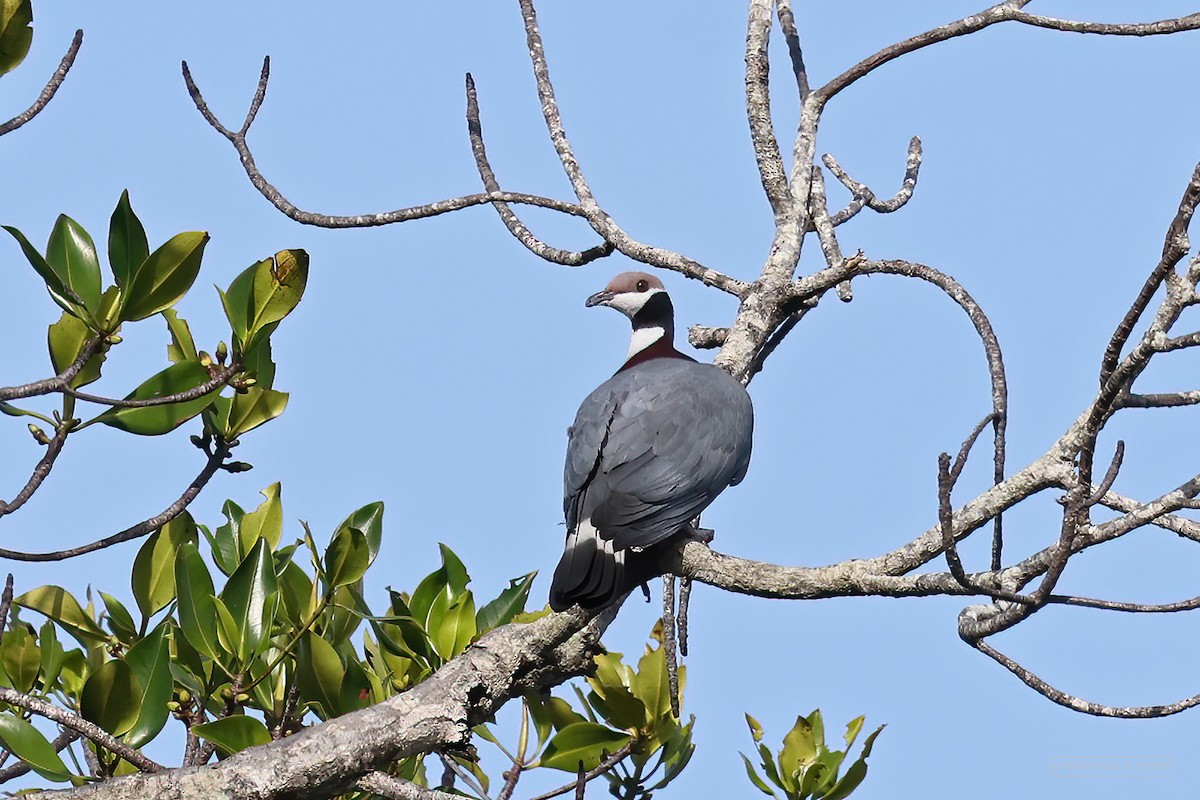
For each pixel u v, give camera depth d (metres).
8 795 8.04
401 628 10.40
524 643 9.60
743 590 9.34
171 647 10.59
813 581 9.09
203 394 9.52
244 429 10.72
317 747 8.55
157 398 9.24
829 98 13.78
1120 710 8.60
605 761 10.30
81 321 10.04
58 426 9.88
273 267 9.93
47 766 8.87
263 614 9.77
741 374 12.33
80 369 9.22
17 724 8.90
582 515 10.76
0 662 9.73
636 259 12.95
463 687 9.29
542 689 9.88
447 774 10.66
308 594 10.31
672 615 9.51
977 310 10.24
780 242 12.99
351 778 8.66
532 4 14.09
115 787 8.12
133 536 9.86
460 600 10.35
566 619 9.62
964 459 8.39
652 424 11.18
